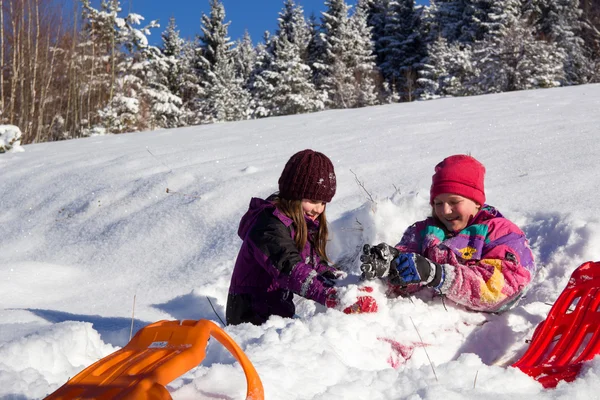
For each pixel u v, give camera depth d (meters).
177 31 30.20
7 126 8.39
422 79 29.02
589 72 25.00
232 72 35.31
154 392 1.29
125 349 1.51
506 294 2.38
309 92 28.27
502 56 22.66
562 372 1.87
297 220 2.66
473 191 2.55
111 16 16.44
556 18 29.30
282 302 2.78
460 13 38.22
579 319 2.20
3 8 13.09
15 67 13.04
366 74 35.53
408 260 2.32
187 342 1.47
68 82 14.49
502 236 2.52
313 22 42.22
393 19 40.12
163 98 21.20
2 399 1.50
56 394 1.34
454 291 2.37
